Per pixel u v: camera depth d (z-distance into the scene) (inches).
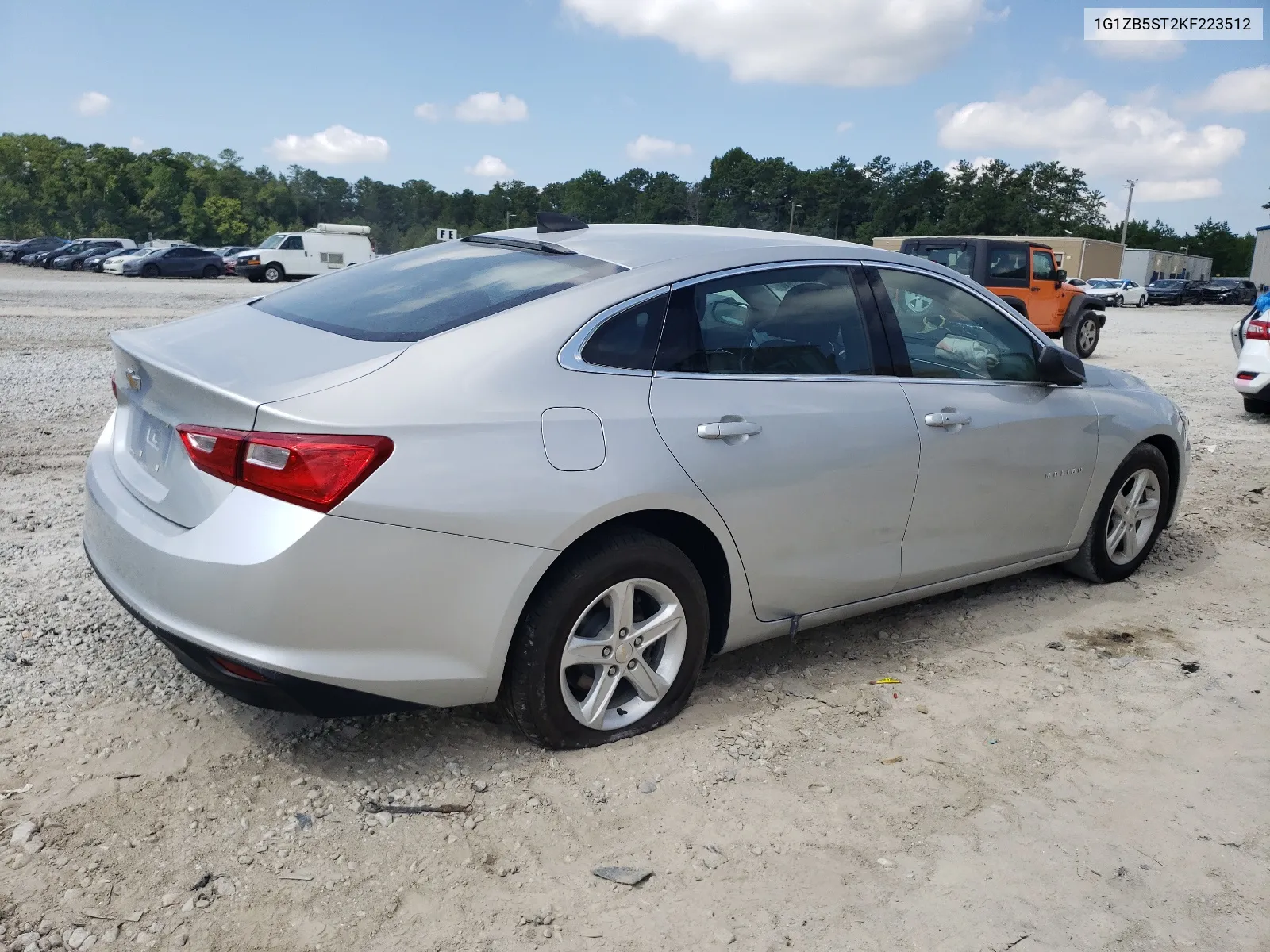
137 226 4677.7
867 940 93.7
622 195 6304.1
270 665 100.6
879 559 146.2
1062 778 123.4
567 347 116.6
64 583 165.8
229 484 102.5
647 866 102.4
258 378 106.5
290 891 95.9
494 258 139.0
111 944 87.7
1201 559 213.8
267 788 112.0
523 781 116.0
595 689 121.6
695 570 126.0
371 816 108.2
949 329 156.9
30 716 123.1
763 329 134.1
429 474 103.5
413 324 117.6
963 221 5054.1
